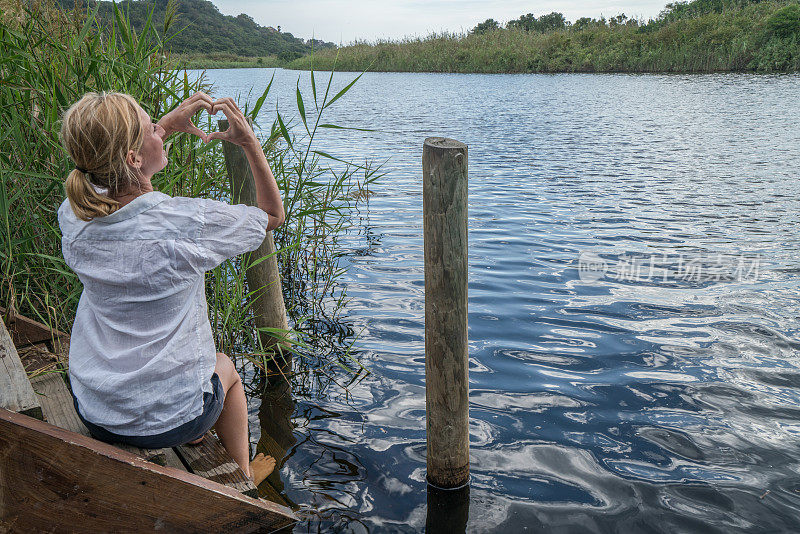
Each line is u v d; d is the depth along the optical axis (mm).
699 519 2424
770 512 2461
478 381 3576
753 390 3418
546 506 2523
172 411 1821
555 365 3766
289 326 4387
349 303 4867
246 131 1798
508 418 3189
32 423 1716
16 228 3270
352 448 2979
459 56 43750
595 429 3082
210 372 1905
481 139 14250
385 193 9070
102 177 1631
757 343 3986
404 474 2766
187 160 3742
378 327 4426
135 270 1681
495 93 26594
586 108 20094
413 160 11820
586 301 4773
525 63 40562
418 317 4613
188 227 1700
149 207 1682
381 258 6035
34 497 1717
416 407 3379
